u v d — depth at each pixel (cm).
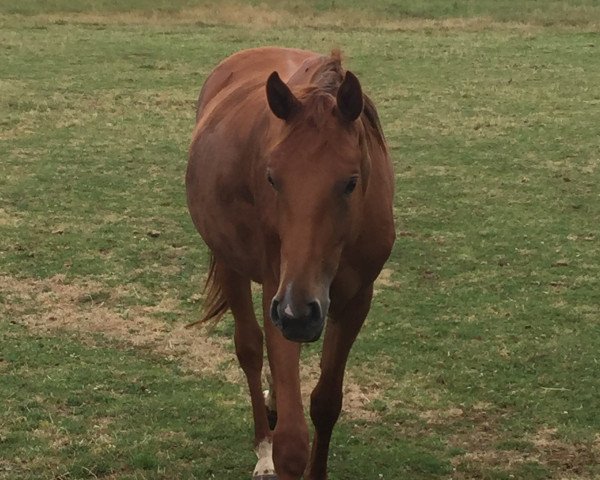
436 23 2203
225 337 632
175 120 1305
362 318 418
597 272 750
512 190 980
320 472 436
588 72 1639
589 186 991
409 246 809
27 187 978
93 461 462
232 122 436
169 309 676
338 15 2289
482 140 1191
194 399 536
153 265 764
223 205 426
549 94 1465
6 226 848
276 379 373
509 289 716
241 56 548
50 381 552
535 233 844
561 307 679
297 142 329
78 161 1088
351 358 596
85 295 695
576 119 1301
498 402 538
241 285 477
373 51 1827
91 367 575
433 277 741
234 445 487
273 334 377
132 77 1584
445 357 599
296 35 2020
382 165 401
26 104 1375
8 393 536
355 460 470
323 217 323
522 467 466
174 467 461
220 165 427
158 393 545
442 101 1421
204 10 2314
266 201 374
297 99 340
